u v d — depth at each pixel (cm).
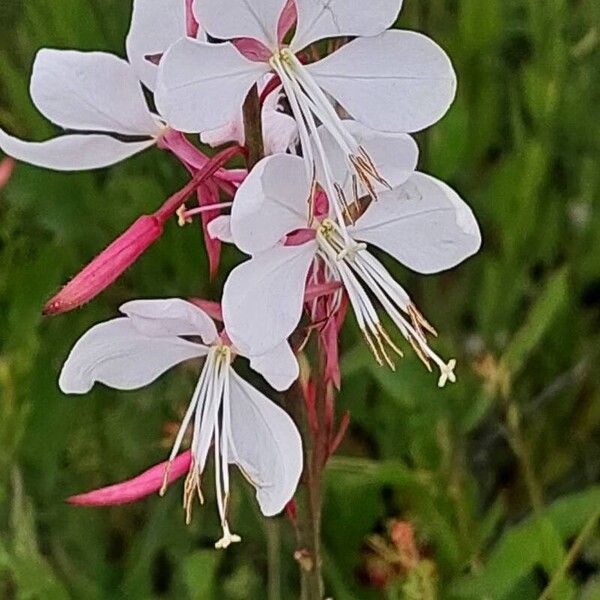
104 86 7
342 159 7
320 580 8
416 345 7
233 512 12
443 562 11
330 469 11
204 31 6
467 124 12
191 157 7
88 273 7
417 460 11
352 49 7
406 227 7
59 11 12
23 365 12
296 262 7
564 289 12
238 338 7
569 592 10
